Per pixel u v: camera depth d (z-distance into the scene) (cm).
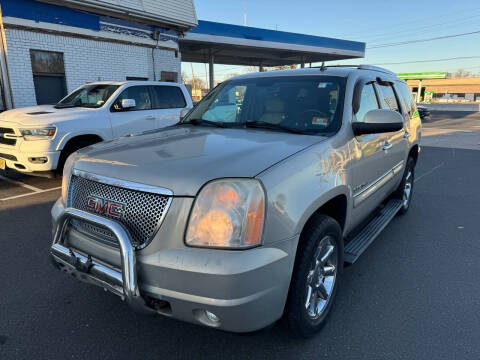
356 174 291
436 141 1468
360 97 319
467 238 445
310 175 225
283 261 200
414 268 366
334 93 309
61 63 1038
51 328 266
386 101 393
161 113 781
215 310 185
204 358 238
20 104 955
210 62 2158
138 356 239
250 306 188
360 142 299
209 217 187
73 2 1006
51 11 987
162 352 243
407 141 454
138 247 197
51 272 348
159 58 1327
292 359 237
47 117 613
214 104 365
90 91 755
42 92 1013
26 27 940
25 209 530
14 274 343
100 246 217
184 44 1864
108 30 1136
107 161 227
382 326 272
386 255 396
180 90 845
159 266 190
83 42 1076
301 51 2192
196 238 188
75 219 229
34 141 584
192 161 211
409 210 557
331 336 260
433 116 3259
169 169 204
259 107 329
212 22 1727
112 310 289
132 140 275
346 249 323
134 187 202
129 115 718
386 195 417
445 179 775
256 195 191
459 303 304
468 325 274
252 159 213
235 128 312
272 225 195
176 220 191
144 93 767
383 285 332
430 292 321
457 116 3253
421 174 826
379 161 349
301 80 336
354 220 312
